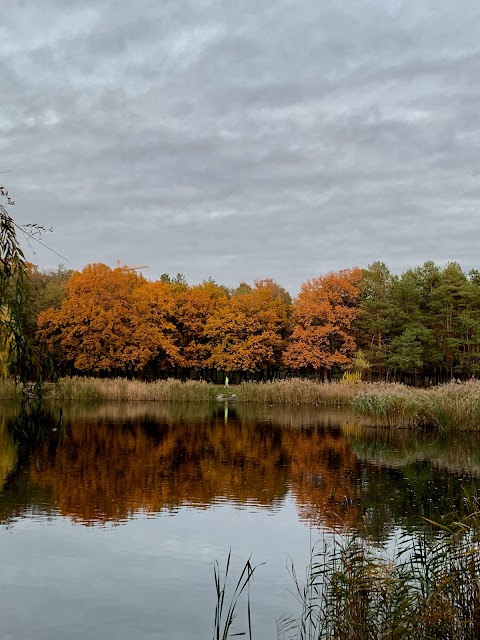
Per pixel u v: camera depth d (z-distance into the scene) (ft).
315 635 24.18
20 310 17.84
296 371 205.05
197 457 64.69
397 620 21.20
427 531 36.76
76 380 140.56
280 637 24.08
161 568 31.71
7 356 17.90
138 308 167.32
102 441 74.74
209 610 26.91
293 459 64.28
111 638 24.21
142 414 108.47
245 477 54.44
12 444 70.23
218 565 32.12
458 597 21.85
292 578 30.35
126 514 41.45
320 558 32.99
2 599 27.81
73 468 56.85
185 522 39.70
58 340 164.55
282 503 44.98
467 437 81.97
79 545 34.91
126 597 28.14
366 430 88.99
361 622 21.84
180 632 24.86
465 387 93.76
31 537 36.17
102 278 162.81
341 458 65.31
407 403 91.15
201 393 142.00
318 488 50.14
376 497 46.93
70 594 28.40
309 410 121.49
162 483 51.29
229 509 43.19
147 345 164.45
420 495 47.52
